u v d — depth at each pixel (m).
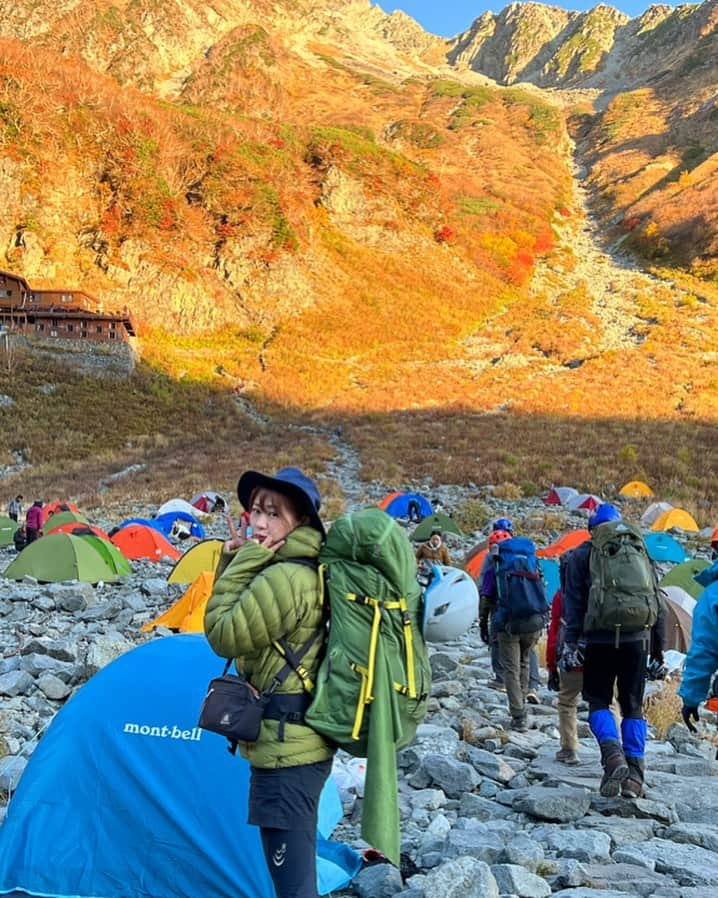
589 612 5.12
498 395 59.47
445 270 101.69
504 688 9.03
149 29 186.12
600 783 5.55
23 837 4.14
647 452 38.09
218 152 94.56
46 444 47.47
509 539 7.71
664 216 116.50
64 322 63.25
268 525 2.99
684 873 4.05
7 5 181.62
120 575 16.72
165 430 53.69
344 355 77.69
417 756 6.06
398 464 39.19
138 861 4.07
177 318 80.19
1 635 11.35
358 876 4.02
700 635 4.52
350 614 2.85
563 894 3.64
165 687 4.36
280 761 2.77
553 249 115.69
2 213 78.94
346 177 106.06
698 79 188.25
